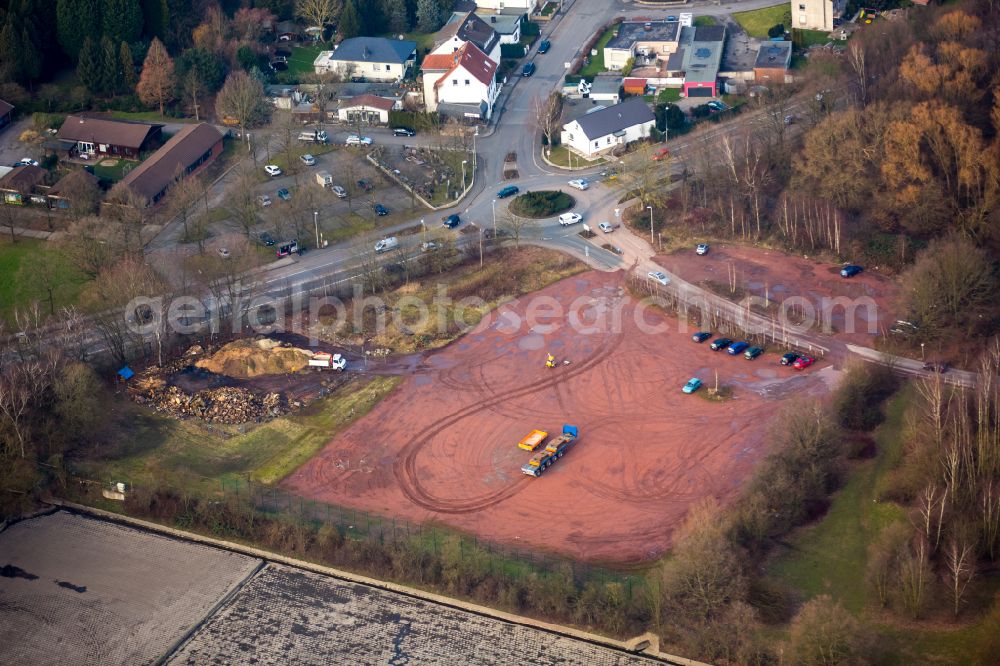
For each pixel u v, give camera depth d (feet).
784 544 554.87
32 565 567.18
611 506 588.09
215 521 585.22
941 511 520.83
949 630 502.79
